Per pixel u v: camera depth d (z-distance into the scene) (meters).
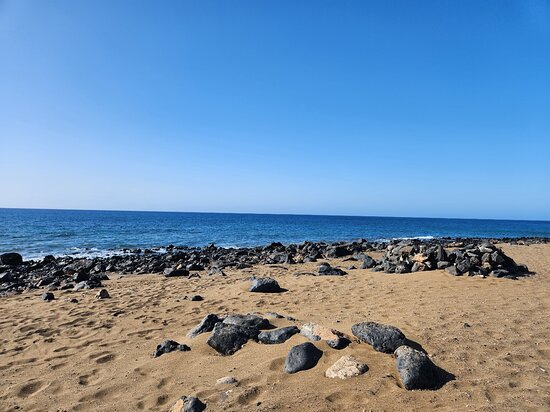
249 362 5.14
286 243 36.91
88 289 11.99
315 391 4.23
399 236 53.00
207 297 10.06
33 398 4.62
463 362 4.91
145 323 7.77
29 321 8.13
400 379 4.38
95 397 4.57
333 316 7.41
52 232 46.72
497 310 7.36
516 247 24.05
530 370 4.72
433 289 9.38
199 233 52.06
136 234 47.72
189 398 4.14
